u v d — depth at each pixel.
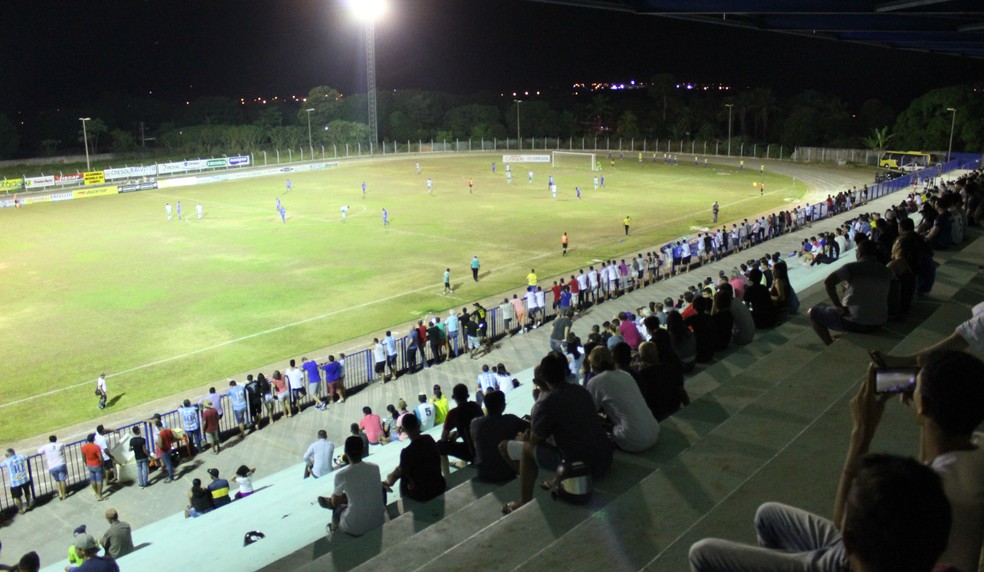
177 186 88.06
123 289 39.66
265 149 138.25
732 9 21.31
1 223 63.00
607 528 5.30
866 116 128.00
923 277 11.03
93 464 18.83
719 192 78.69
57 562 15.60
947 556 3.03
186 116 164.88
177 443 21.00
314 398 24.80
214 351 29.84
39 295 38.72
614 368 8.40
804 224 52.78
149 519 17.91
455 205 69.06
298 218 62.72
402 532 7.59
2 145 131.38
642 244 49.94
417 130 148.88
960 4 18.12
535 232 54.75
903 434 5.42
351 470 8.20
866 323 8.79
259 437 22.17
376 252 48.22
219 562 10.63
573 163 115.25
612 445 7.18
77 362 28.86
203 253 48.66
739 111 145.00
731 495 4.85
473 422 8.34
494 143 143.75
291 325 33.03
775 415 6.86
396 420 19.78
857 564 2.31
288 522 12.20
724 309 11.28
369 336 31.22
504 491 7.56
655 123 151.75
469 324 28.52
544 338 30.42
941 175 74.31
